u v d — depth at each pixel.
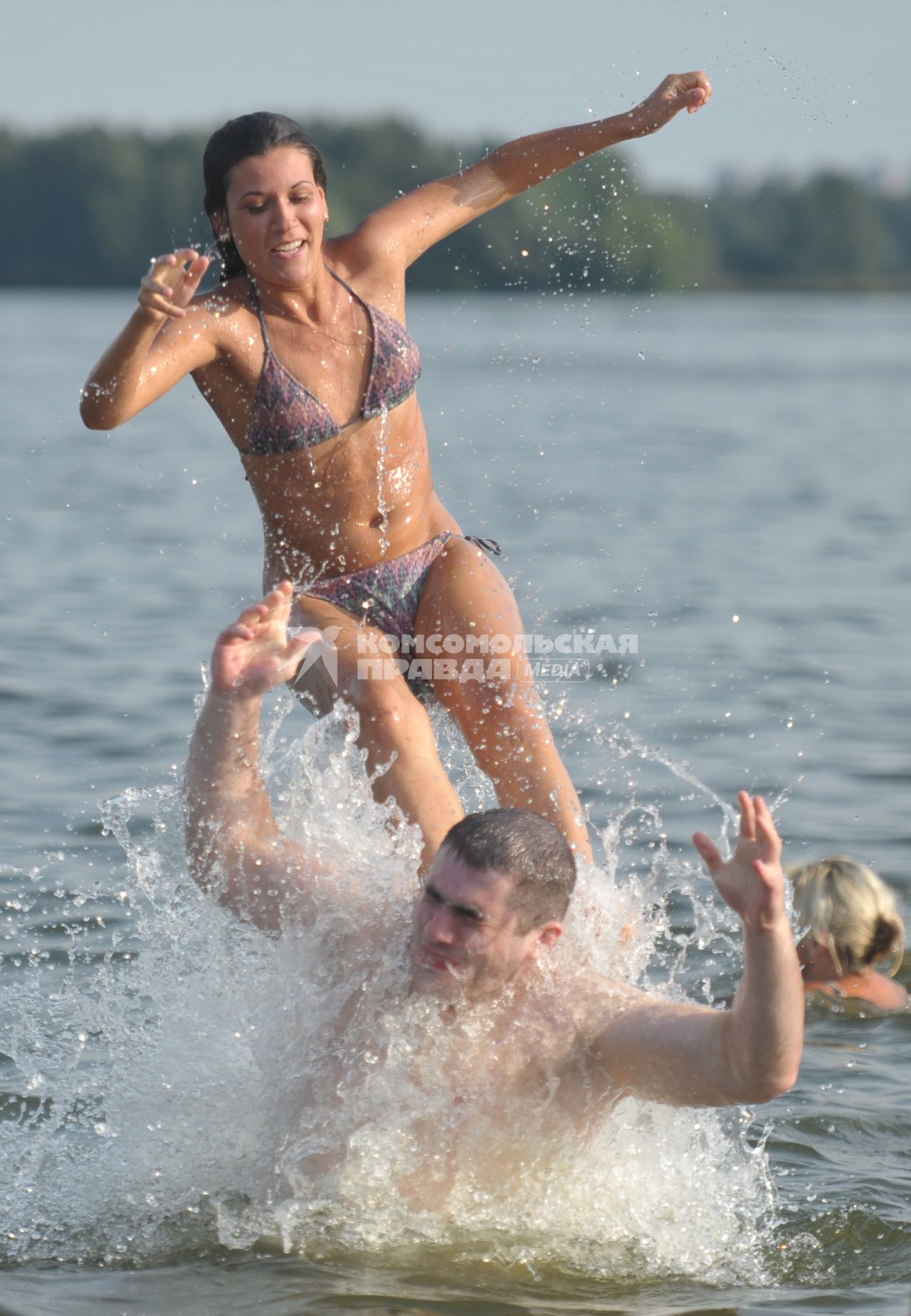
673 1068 14.55
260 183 17.30
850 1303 14.38
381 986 16.03
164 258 15.81
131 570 56.03
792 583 55.38
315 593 18.44
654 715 37.69
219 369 17.77
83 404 16.56
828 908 23.47
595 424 114.81
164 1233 15.48
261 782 16.14
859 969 23.45
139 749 33.88
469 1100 15.64
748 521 70.75
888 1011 23.05
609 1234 15.60
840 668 42.66
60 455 91.81
